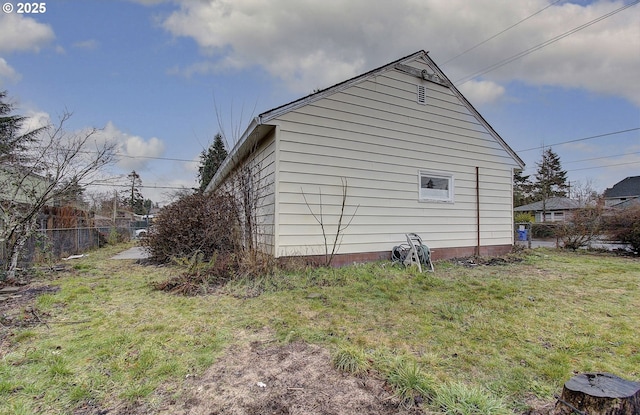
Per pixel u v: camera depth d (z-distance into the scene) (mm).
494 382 2176
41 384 2109
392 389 2037
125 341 2785
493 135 8508
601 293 4512
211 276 5074
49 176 6055
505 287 4762
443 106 7617
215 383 2145
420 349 2666
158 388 2088
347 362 2316
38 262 6996
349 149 6352
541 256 8516
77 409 1875
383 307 3785
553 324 3254
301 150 5867
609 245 11016
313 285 4801
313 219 5969
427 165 7352
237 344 2758
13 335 2914
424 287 4703
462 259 7602
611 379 1722
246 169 6309
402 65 7051
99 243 12531
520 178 36156
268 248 5934
